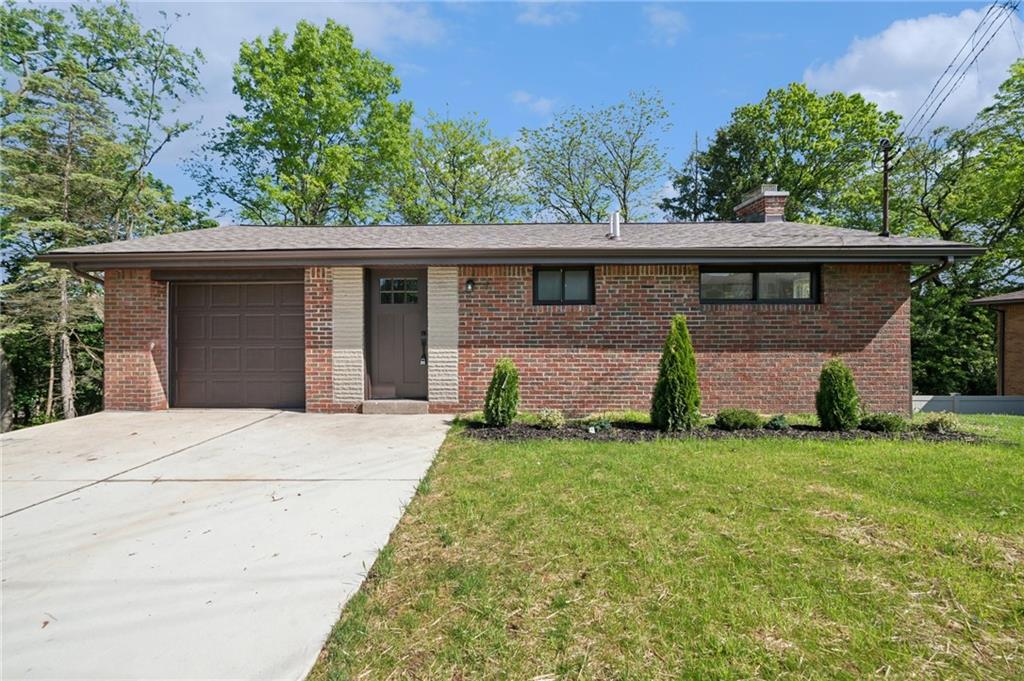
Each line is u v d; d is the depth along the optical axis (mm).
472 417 7383
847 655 2164
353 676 2062
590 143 25375
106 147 14781
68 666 2119
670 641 2266
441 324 8148
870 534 3297
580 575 2830
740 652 2184
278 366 8656
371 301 8508
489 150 26891
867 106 23828
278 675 2066
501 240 8812
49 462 5246
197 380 8672
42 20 15250
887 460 4918
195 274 8312
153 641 2285
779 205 10711
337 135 22828
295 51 21359
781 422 6391
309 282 8195
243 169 23094
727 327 7988
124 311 8227
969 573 2814
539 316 8094
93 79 15750
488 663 2135
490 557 3057
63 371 14234
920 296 18750
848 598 2586
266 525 3596
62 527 3576
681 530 3371
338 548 3221
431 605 2562
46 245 14891
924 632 2318
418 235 9586
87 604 2590
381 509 3879
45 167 14344
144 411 8172
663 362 6535
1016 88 17094
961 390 18000
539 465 4887
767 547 3125
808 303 8062
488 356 8141
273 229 10609
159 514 3816
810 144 24172
